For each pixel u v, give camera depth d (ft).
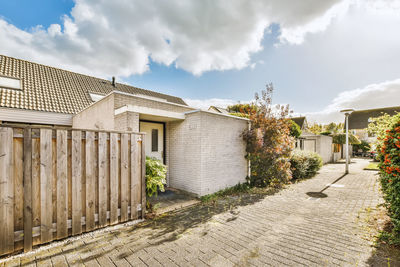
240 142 22.20
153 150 20.68
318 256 8.07
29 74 34.32
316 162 30.22
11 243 7.73
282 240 9.57
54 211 8.87
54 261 7.64
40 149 8.38
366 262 7.57
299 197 17.80
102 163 10.44
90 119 24.29
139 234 10.18
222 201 16.55
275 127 21.80
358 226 11.09
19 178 7.95
